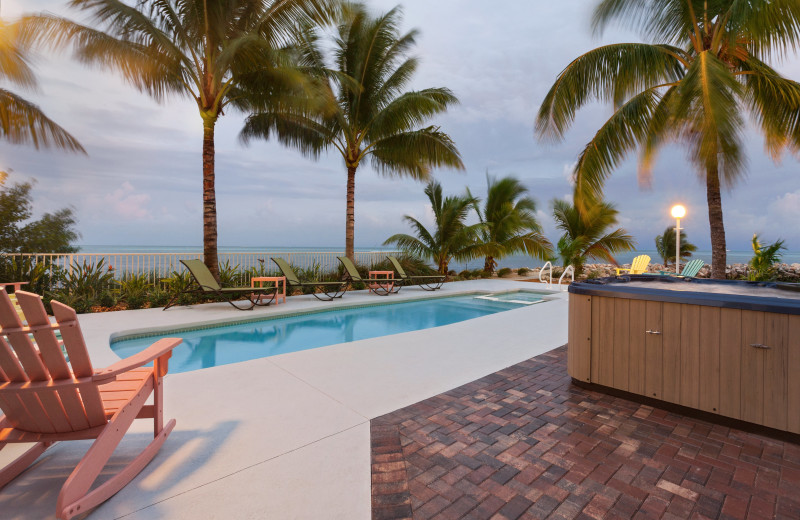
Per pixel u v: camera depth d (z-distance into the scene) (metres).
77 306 6.48
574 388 3.14
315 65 10.41
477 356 4.04
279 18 8.10
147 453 1.93
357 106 10.73
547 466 1.97
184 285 7.79
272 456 2.03
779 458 2.08
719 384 2.49
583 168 7.98
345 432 2.32
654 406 2.78
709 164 5.71
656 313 2.75
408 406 2.73
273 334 5.93
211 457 2.01
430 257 14.06
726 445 2.22
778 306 2.29
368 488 1.77
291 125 10.65
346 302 8.20
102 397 1.86
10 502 1.61
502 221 14.15
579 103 7.82
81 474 1.52
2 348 1.54
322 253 11.11
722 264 7.10
